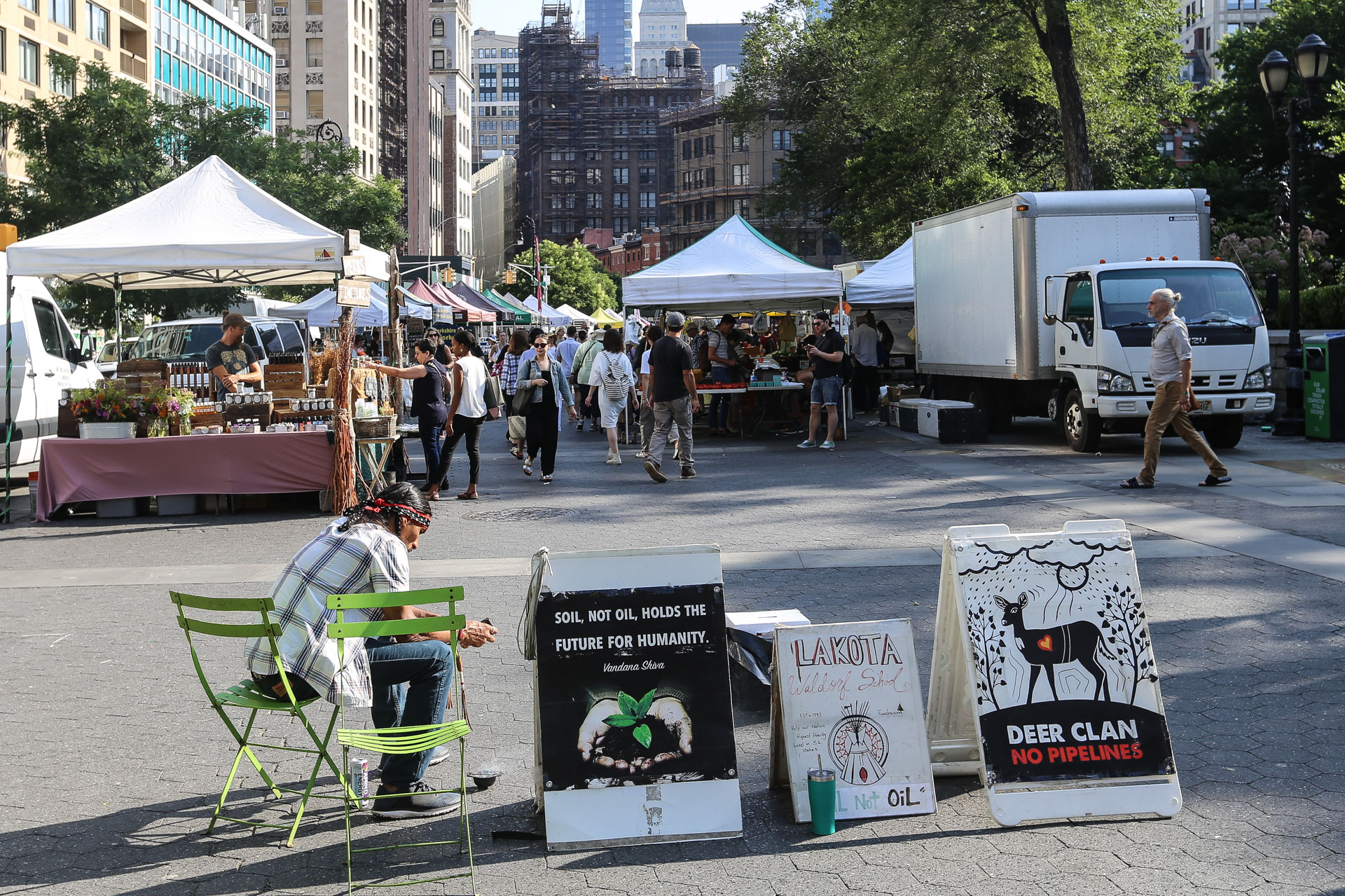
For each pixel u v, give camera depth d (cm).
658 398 1527
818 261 12319
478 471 1416
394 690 506
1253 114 4909
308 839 462
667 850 443
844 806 468
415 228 10619
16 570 1025
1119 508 1189
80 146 3406
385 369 1416
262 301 3002
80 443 1316
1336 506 1177
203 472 1326
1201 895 393
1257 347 1639
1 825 475
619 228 19050
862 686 478
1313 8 4619
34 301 1627
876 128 4669
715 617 463
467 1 13850
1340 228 4662
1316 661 658
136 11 6234
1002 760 461
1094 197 1802
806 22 5281
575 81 18975
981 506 1227
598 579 460
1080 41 3064
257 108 3791
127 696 648
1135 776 462
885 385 2822
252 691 474
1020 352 1809
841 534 1092
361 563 465
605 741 454
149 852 449
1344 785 485
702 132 14512
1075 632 474
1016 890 401
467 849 445
